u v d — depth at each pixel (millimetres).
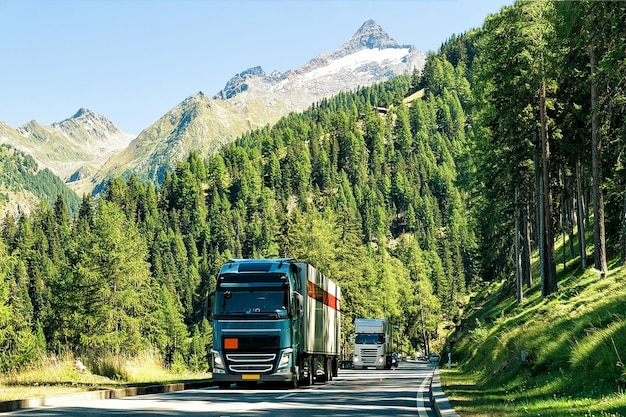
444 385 26062
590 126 40406
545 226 43125
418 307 162250
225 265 28172
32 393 20547
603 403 13242
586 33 27484
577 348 18672
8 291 68312
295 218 110438
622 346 16141
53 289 77500
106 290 75875
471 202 64812
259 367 26625
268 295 27062
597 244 35312
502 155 46750
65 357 30000
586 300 26719
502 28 38844
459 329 88312
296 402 20016
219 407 17953
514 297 72375
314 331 31391
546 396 16562
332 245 97750
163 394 23969
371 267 121688
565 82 40125
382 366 62812
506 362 25297
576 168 48875
